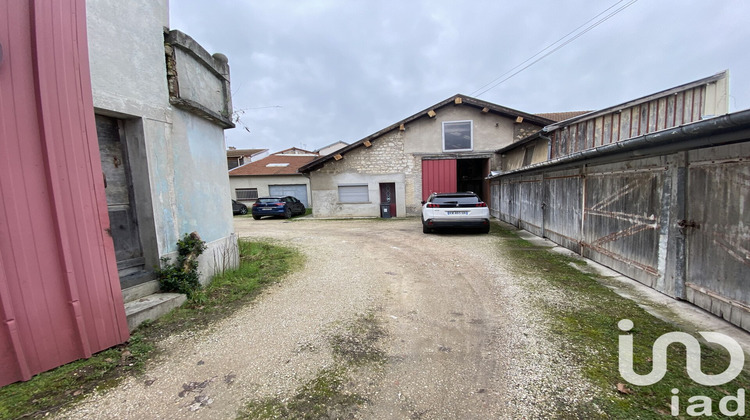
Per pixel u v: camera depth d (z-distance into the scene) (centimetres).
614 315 335
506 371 242
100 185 276
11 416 195
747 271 288
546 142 1098
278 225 1364
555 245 719
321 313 359
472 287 444
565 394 213
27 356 229
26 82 230
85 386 227
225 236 530
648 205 423
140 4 355
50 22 244
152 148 367
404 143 1544
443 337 300
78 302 255
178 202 407
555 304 370
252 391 222
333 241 855
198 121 458
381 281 480
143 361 261
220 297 405
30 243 231
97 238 271
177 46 402
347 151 1552
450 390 221
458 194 908
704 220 335
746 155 285
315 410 203
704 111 798
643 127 846
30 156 232
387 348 280
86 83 269
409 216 1562
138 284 355
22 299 227
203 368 251
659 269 402
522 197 992
